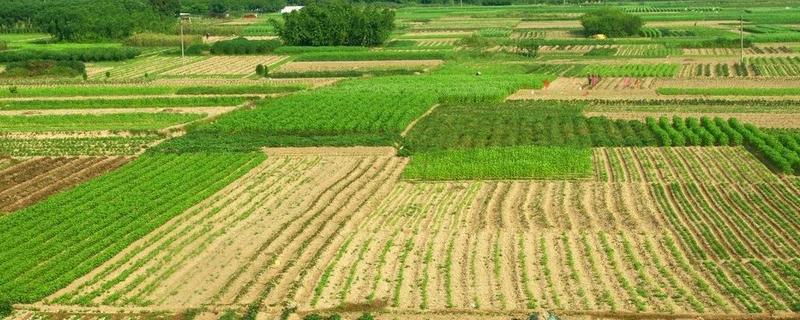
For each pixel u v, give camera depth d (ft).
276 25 627.46
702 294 144.77
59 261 165.37
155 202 200.03
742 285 148.25
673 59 498.69
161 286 154.30
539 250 166.71
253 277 155.63
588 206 197.77
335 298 145.48
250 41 592.60
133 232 179.32
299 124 288.71
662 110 317.83
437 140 267.80
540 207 196.65
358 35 606.96
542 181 221.66
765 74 415.44
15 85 417.90
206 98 357.00
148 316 141.90
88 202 202.28
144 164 240.32
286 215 194.90
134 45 636.48
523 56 533.14
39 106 352.28
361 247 170.60
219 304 144.25
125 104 351.46
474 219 189.06
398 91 356.79
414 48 588.50
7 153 265.54
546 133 276.00
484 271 156.15
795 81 383.65
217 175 226.38
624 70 437.99
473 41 597.11
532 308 139.74
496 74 429.38
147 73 469.16
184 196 205.16
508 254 164.86
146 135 289.53
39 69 464.65
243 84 407.64
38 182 231.71
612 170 230.48
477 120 300.40
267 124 289.12
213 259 167.02
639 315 136.98
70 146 273.75
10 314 144.15
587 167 226.17
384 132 279.08
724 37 595.47
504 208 196.85
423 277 153.28
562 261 160.56
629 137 264.72
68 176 236.63
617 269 155.94
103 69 501.56
